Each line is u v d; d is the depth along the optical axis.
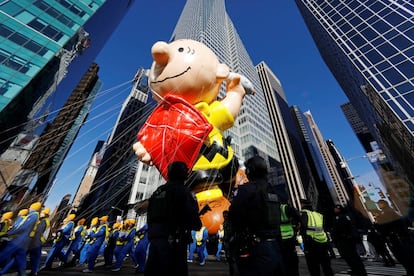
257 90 70.19
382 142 33.84
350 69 30.98
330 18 33.97
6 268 4.29
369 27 27.34
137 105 74.19
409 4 24.50
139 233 6.46
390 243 4.61
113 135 68.25
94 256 6.11
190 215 2.21
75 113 39.56
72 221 7.13
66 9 26.03
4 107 18.44
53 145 31.08
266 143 57.44
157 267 1.93
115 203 43.44
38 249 5.13
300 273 6.01
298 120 122.94
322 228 4.09
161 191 2.35
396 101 21.31
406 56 22.20
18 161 21.44
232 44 69.69
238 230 2.17
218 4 83.31
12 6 20.56
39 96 24.62
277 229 2.14
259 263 1.90
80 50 32.62
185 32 64.88
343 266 7.07
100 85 69.38
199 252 8.38
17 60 19.89
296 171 68.06
